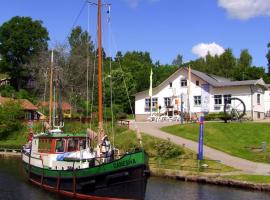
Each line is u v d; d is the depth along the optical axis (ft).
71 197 101.50
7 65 347.77
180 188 108.27
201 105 228.43
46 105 262.06
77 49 309.01
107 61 370.94
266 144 146.82
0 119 241.35
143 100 247.70
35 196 104.47
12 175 136.56
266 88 230.68
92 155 103.55
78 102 259.80
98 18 105.60
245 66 416.05
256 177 109.19
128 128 184.44
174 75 237.86
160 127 188.44
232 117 200.44
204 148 147.13
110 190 94.43
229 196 98.02
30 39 350.02
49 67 262.88
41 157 116.67
